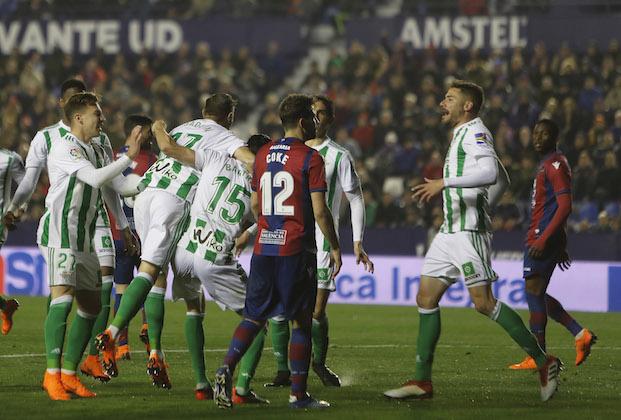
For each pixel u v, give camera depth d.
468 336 41.22
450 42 75.94
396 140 68.62
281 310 22.67
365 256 29.05
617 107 68.44
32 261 58.91
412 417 21.94
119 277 33.50
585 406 24.05
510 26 74.75
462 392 26.14
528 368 31.20
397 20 77.25
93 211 24.70
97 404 23.34
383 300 56.62
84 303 24.86
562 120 66.62
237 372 29.86
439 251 24.67
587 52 73.12
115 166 23.92
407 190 63.59
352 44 77.88
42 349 34.47
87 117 24.81
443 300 55.91
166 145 24.69
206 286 24.64
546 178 31.09
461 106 24.77
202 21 80.69
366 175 65.56
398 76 73.06
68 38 80.88
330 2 84.38
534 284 31.20
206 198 24.70
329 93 73.94
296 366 22.97
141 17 83.38
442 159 64.88
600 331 43.69
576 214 61.50
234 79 78.31
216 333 41.25
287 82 82.06
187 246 24.66
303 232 22.64
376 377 29.34
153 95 76.38
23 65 79.12
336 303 56.41
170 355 33.56
